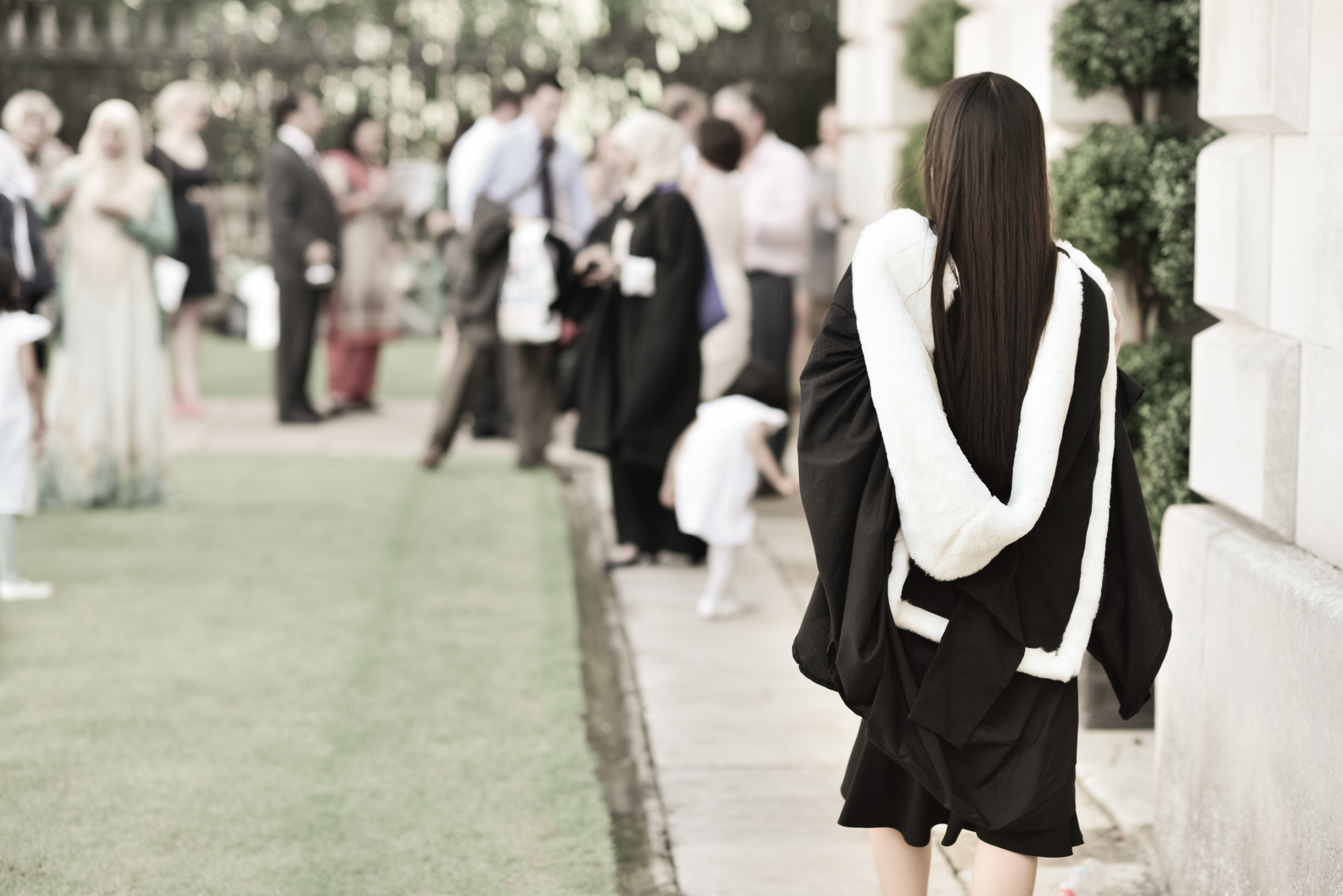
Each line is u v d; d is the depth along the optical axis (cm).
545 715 535
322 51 1520
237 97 1656
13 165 837
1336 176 323
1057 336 271
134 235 859
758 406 685
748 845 436
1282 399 348
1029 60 539
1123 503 286
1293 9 337
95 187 853
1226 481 380
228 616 662
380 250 1268
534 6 1995
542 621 660
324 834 429
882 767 298
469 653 611
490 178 995
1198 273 404
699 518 675
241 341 1828
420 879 401
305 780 471
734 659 621
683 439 743
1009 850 282
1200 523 385
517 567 759
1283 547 348
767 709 559
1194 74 496
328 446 1130
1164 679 403
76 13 1845
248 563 760
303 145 1191
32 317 685
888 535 273
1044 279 273
